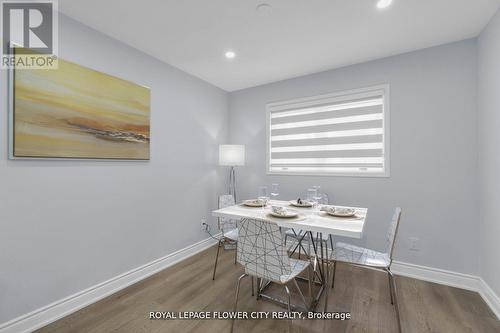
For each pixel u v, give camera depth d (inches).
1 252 59.7
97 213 80.3
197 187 124.4
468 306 75.3
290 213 77.3
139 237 94.5
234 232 99.5
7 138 60.6
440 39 87.3
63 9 69.4
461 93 87.5
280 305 76.0
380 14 72.7
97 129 79.0
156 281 92.4
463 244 87.4
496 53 70.7
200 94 126.9
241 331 64.2
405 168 97.3
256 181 139.1
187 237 117.8
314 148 121.0
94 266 79.4
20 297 62.8
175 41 88.8
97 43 80.3
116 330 64.8
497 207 70.8
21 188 63.0
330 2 67.4
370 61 105.0
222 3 67.8
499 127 69.1
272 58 103.2
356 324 66.8
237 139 146.3
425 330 64.4
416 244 95.1
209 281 92.4
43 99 66.2
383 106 102.6
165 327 65.9
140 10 70.5
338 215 73.7
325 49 95.2
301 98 123.3
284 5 68.7
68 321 68.5
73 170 73.9
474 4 67.7
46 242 67.8
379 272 100.0
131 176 91.6
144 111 95.2
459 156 88.0
